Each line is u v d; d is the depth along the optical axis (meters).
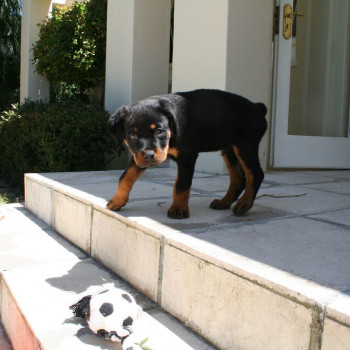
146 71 3.30
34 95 5.00
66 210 1.73
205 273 0.96
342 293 0.75
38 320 1.05
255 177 1.39
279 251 1.00
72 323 1.04
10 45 6.71
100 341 0.96
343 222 1.30
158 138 1.21
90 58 4.14
